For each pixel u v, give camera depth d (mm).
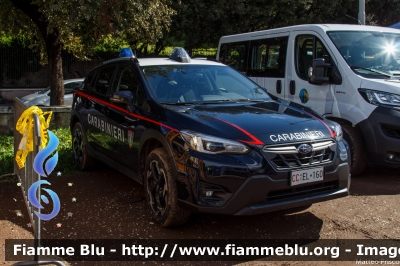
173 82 4949
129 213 4641
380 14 23422
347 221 4406
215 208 3654
